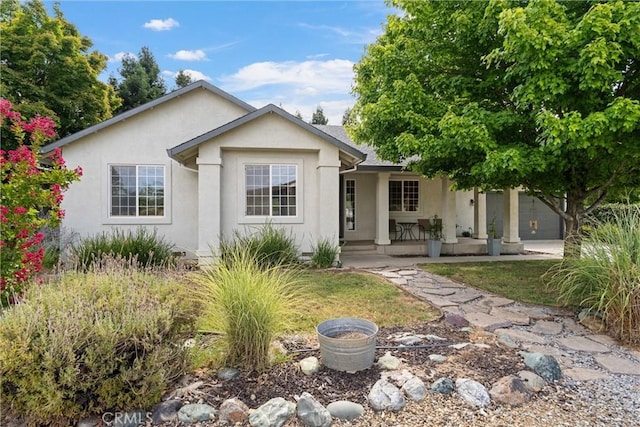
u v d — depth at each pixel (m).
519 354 4.02
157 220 11.10
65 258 9.65
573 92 6.20
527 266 10.23
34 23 17.27
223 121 11.62
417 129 8.10
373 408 3.06
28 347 2.66
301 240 10.41
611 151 6.26
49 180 5.70
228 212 10.05
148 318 3.02
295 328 4.86
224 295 3.65
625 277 4.62
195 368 3.52
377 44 10.61
